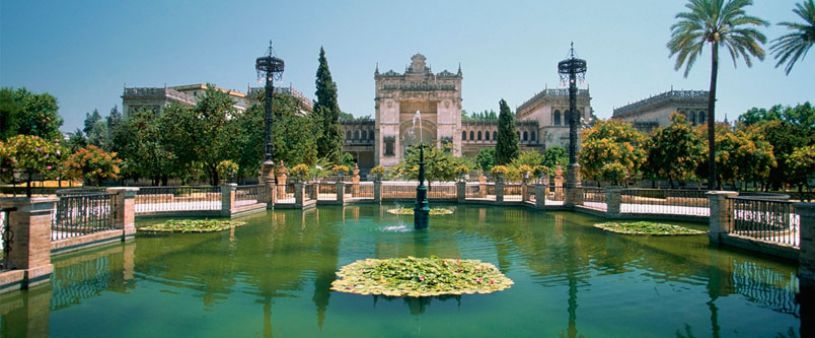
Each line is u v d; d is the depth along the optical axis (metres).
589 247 13.54
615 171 32.97
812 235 8.80
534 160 49.69
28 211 9.02
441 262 10.65
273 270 10.52
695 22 27.67
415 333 6.84
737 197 13.63
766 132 35.38
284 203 26.03
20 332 6.82
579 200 25.42
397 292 8.41
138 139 37.06
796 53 26.62
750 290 8.97
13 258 9.03
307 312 7.71
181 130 34.28
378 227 18.09
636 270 10.58
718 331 6.92
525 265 11.12
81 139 47.91
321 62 56.78
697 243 14.09
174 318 7.43
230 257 11.96
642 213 20.39
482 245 13.96
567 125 74.94
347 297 8.44
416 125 76.56
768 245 11.98
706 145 32.69
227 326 7.11
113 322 7.25
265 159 26.33
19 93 41.66
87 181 37.22
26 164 20.94
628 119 79.75
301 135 36.97
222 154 35.19
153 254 12.30
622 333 6.87
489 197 33.81
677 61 29.17
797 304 8.13
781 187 34.78
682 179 33.38
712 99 27.17
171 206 23.20
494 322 7.27
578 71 27.55
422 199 17.61
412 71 76.38
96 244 13.17
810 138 33.31
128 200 14.66
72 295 8.59
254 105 38.84
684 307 7.99
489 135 80.88
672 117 35.81
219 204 24.52
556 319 7.41
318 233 16.34
